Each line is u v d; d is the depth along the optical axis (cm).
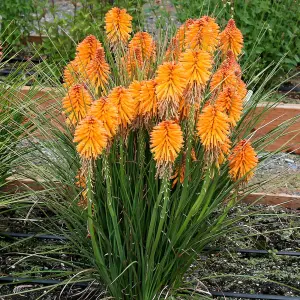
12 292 201
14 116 220
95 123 152
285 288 205
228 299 199
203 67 160
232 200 181
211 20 187
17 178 226
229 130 170
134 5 339
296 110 281
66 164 210
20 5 353
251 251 220
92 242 171
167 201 166
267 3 323
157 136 154
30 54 362
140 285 180
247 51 318
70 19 344
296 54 334
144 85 162
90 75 176
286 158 278
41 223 228
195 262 212
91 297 196
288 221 237
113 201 171
